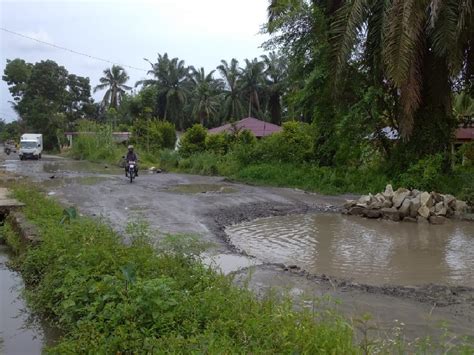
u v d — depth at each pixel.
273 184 21.00
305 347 3.41
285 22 20.78
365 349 3.50
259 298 5.34
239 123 42.28
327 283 6.70
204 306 4.30
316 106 21.14
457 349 4.14
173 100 67.44
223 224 11.60
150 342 3.82
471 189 13.96
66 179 23.12
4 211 11.25
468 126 25.09
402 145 17.92
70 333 4.68
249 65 65.50
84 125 47.81
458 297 6.18
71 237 6.64
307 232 10.97
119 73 76.38
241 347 3.53
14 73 71.56
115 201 14.75
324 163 21.94
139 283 4.61
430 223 12.39
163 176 25.53
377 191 17.27
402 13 14.81
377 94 17.81
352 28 16.69
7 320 5.50
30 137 47.66
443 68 16.72
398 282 7.00
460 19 14.21
